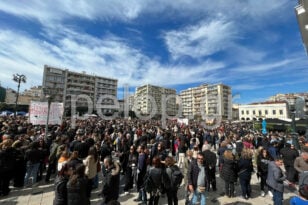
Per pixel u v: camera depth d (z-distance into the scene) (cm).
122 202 534
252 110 7425
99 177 752
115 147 951
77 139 743
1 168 538
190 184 464
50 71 6675
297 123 1750
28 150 632
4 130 884
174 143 1076
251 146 906
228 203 524
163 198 566
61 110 1173
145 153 589
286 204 521
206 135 1233
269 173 459
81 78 7406
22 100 7844
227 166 568
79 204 329
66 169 365
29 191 593
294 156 655
